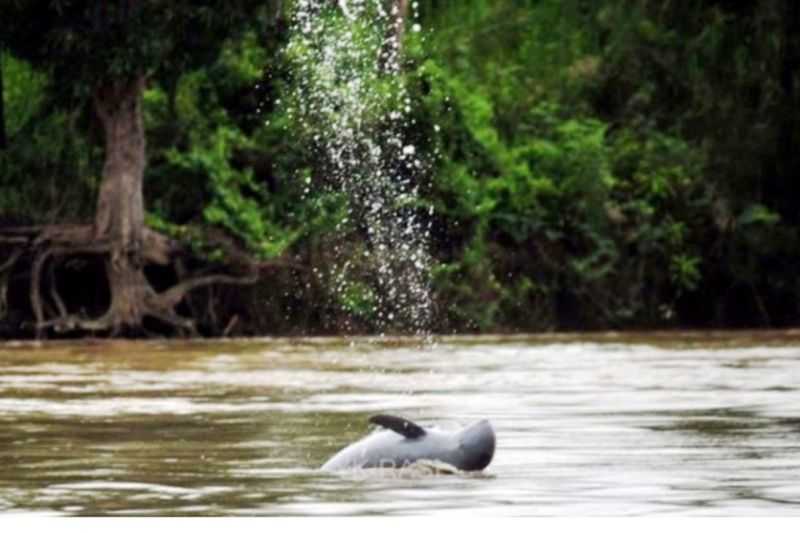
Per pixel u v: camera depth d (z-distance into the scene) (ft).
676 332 344.08
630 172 360.28
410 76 345.92
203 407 173.99
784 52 367.66
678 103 370.12
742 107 367.04
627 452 132.98
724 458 128.88
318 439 143.64
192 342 300.40
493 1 372.79
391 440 122.72
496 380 210.59
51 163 325.01
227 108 338.54
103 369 232.53
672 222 356.79
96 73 298.15
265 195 332.19
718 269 359.87
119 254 303.89
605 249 352.28
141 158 306.35
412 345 295.28
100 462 127.85
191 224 326.65
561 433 146.82
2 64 329.31
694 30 371.35
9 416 164.25
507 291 346.54
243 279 318.86
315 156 334.65
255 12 300.81
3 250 309.42
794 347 285.02
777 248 359.87
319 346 290.97
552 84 368.07
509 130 359.87
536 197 351.05
